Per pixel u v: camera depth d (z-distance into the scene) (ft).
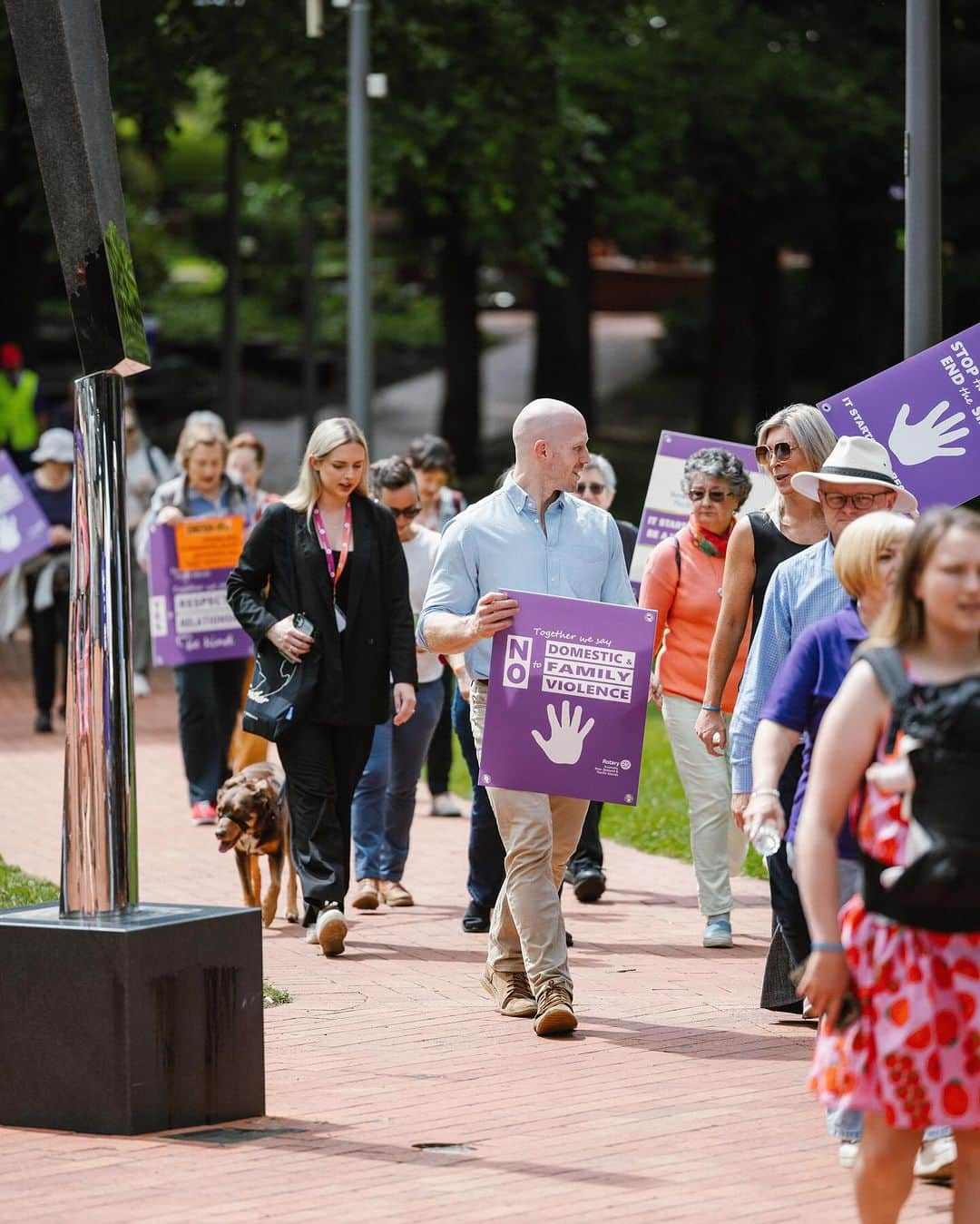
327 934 79.71
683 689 82.84
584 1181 50.55
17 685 189.16
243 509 117.29
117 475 57.77
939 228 87.61
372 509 81.46
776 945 70.79
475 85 231.91
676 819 118.62
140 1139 54.34
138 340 58.08
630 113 265.13
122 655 57.26
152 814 120.78
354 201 183.62
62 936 54.95
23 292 274.57
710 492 82.28
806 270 467.11
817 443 70.74
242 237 552.00
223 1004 56.49
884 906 40.70
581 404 326.65
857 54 264.93
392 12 215.10
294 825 81.51
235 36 214.90
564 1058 64.03
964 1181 41.81
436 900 94.68
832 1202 48.73
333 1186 50.14
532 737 66.18
